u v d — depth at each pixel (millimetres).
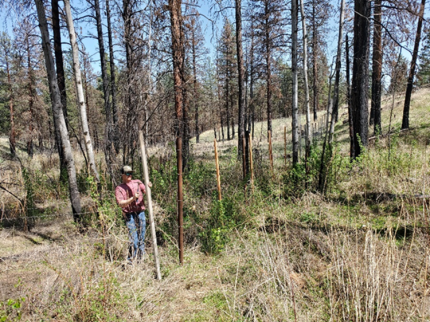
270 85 19641
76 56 5570
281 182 7707
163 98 7453
